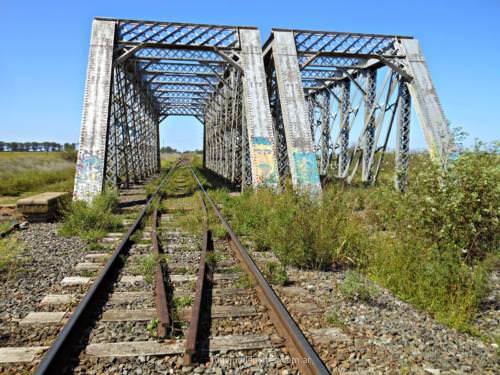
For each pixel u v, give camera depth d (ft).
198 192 59.16
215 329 14.14
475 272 18.11
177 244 27.25
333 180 61.05
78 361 11.85
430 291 17.30
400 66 56.85
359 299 17.57
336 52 55.98
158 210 42.19
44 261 22.82
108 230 32.35
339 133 76.38
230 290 18.16
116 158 57.72
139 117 87.97
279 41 55.26
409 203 25.08
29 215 35.12
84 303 14.82
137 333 13.69
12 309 15.83
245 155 60.49
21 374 11.18
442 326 14.96
